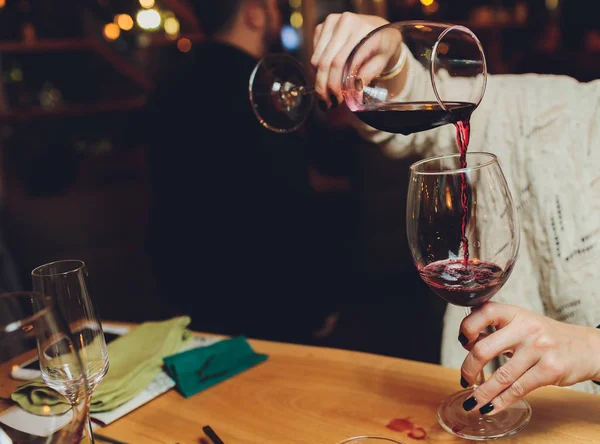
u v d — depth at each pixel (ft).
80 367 2.13
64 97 16.21
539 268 4.01
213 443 2.66
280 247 7.02
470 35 2.85
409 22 2.99
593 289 3.74
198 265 7.07
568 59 11.36
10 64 15.51
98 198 14.98
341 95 3.52
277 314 7.18
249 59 6.61
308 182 7.25
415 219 2.51
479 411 2.50
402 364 3.20
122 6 14.80
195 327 7.29
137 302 11.03
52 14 15.69
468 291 2.42
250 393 3.07
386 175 9.64
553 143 3.89
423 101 2.97
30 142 15.17
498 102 4.13
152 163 7.02
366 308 10.23
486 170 2.38
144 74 15.11
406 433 2.62
